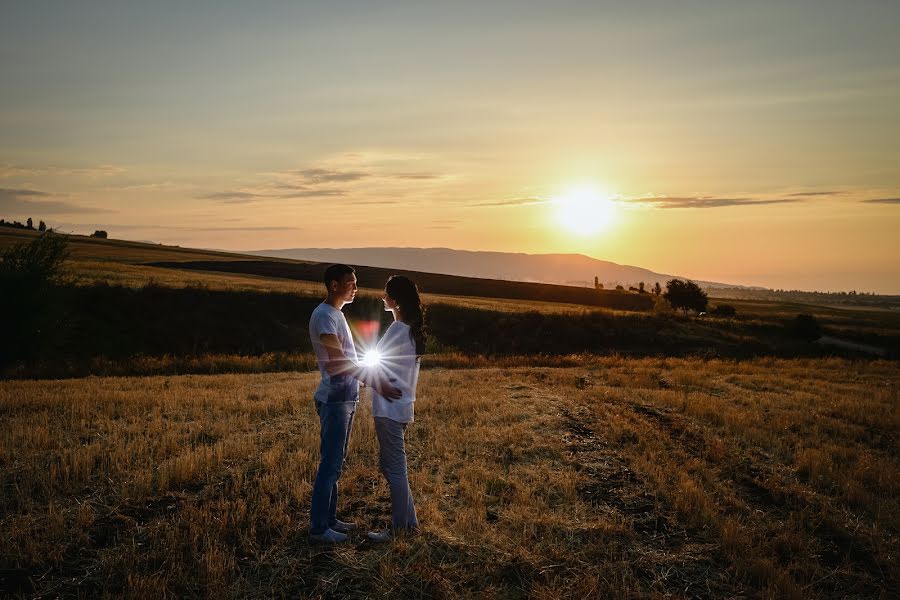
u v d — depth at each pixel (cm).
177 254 9162
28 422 775
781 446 784
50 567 402
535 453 710
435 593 385
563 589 396
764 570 428
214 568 395
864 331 6762
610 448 743
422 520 493
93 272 4216
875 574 448
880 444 839
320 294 4006
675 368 1934
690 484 588
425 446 725
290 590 388
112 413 855
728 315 8881
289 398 1006
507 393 1150
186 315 3325
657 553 458
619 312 4388
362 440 723
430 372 1597
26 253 2120
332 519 473
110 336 2944
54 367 1931
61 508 490
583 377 1518
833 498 596
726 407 1039
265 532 462
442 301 4606
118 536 446
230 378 1455
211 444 698
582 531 486
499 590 393
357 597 381
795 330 4409
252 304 3612
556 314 4047
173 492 536
